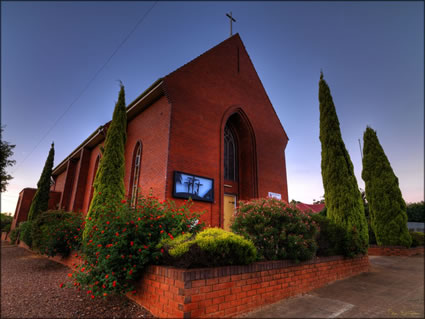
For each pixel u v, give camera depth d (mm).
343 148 10383
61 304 5816
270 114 15812
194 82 11797
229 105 13258
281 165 15430
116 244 5098
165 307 4340
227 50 14094
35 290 7156
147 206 6316
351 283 7172
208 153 11469
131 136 13383
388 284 7156
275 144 15469
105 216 6090
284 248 6117
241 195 13789
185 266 4496
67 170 21375
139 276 5305
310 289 6340
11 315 5438
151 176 10836
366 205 18547
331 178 10125
